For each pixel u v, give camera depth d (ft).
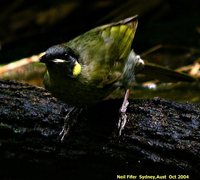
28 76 59.62
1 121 34.60
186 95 53.26
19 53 71.31
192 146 33.42
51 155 34.60
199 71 60.54
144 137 33.83
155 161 33.53
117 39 34.68
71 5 76.64
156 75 42.19
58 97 33.47
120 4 77.00
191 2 80.33
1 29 75.25
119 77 34.60
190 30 74.18
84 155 34.22
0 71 60.70
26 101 35.50
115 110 35.09
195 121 34.65
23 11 76.84
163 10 77.30
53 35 74.95
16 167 35.55
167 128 34.09
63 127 34.22
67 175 35.58
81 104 33.88
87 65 32.86
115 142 33.76
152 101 35.99
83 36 34.58
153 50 67.92
